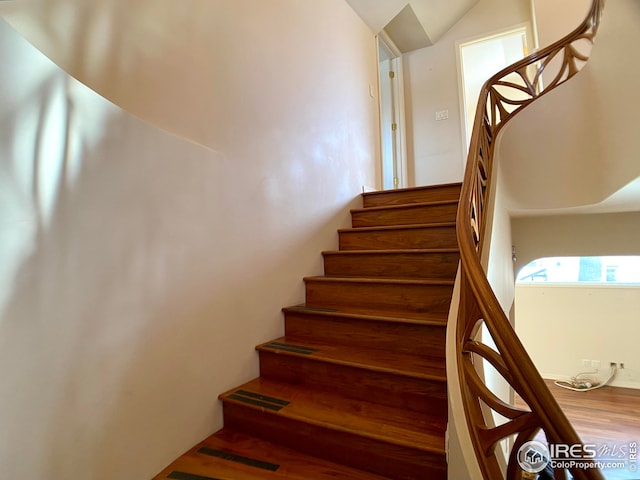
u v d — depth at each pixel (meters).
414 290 1.99
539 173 2.54
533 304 5.37
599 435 3.75
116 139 1.22
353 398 1.64
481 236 1.88
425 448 1.23
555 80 2.64
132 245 1.28
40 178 0.99
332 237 2.82
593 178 2.23
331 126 2.91
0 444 0.90
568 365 5.14
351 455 1.36
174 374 1.44
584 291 5.10
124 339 1.24
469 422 0.98
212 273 1.65
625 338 4.86
